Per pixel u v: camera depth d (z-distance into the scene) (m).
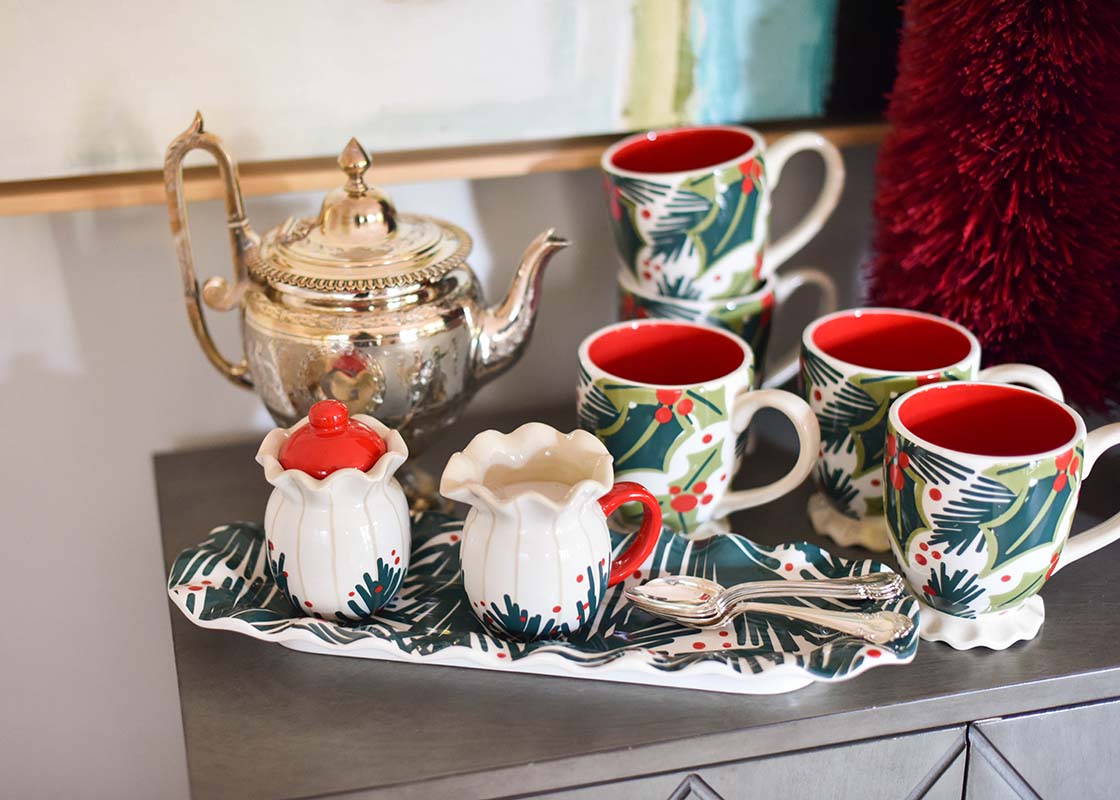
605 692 0.49
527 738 0.47
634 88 0.69
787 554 0.57
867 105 0.73
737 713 0.48
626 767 0.47
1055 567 0.52
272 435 0.52
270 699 0.49
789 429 0.74
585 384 0.57
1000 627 0.53
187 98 0.64
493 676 0.50
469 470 0.51
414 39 0.65
